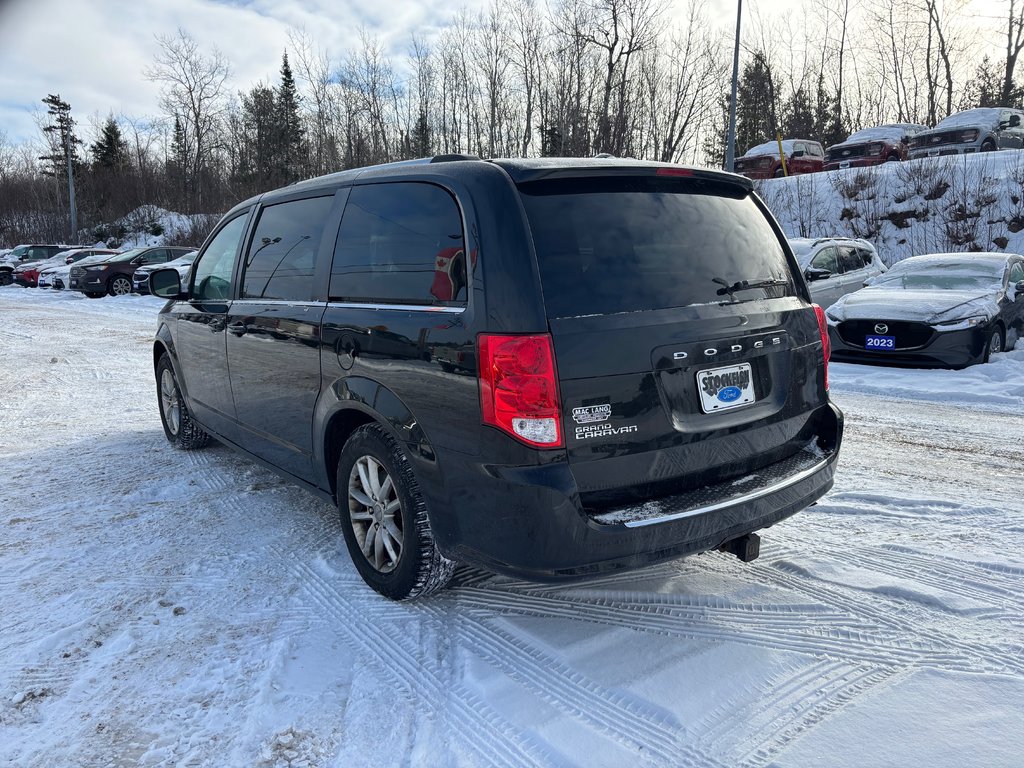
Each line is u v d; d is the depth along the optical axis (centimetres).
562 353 247
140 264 2303
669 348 267
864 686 258
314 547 382
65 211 5362
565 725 239
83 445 577
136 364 981
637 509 262
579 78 3462
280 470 405
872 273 1260
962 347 817
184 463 528
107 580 346
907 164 2227
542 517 247
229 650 286
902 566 349
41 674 270
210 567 359
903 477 483
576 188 277
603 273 265
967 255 1037
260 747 231
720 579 341
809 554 364
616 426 256
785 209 2328
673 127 3534
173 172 5397
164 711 249
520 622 305
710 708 247
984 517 409
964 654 276
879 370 860
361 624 305
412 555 298
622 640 290
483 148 3978
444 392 268
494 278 256
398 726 240
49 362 1001
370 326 304
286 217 397
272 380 384
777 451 312
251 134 5138
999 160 2095
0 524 415
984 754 222
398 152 4134
